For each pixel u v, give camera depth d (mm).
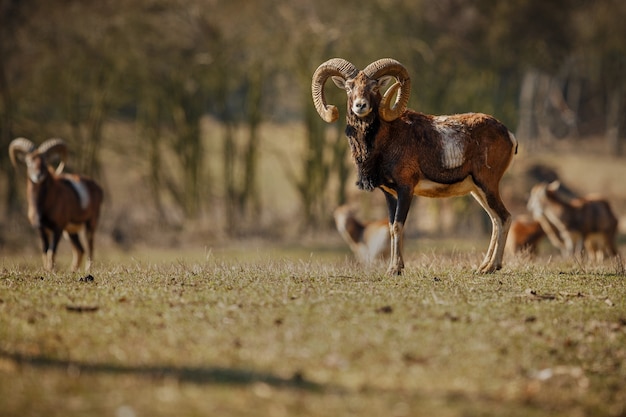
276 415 26938
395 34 143125
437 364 32469
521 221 90250
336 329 35625
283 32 141000
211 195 155375
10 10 134250
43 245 74000
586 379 32469
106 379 29422
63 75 138375
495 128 51188
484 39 151625
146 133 151375
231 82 151750
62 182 74875
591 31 191750
